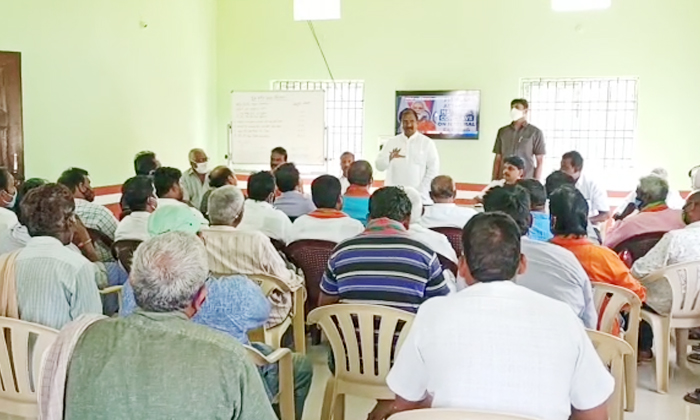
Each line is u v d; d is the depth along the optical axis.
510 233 1.70
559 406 1.56
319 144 7.86
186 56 7.82
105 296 3.47
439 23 7.79
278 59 8.34
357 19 8.04
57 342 1.52
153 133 7.18
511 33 7.59
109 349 1.49
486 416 1.50
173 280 1.55
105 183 6.39
